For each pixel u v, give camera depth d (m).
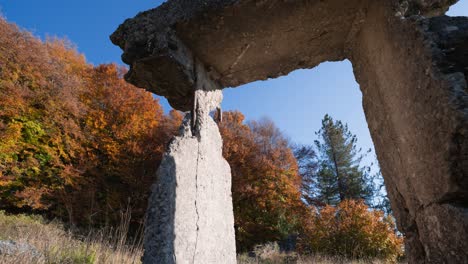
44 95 13.38
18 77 13.18
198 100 2.96
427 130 1.69
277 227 14.24
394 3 2.04
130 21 2.69
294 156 21.14
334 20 2.62
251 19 2.54
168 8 2.63
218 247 2.71
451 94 1.52
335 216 10.77
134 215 11.72
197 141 2.82
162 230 2.21
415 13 2.13
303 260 8.85
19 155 12.36
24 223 7.96
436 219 1.69
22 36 13.41
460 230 1.47
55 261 4.08
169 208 2.30
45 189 11.38
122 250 4.21
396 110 2.09
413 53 1.81
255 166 16.59
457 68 1.62
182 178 2.51
